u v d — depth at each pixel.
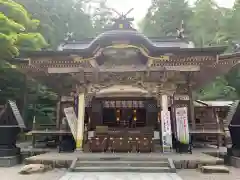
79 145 13.59
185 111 13.59
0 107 17.92
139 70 14.75
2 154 11.88
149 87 15.26
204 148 15.95
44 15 27.80
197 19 34.84
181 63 14.46
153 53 13.66
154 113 19.59
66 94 17.70
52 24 28.73
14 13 18.31
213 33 34.09
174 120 14.57
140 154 12.22
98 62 14.62
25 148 15.79
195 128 15.96
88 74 15.18
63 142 13.94
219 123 17.11
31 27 21.44
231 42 27.88
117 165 10.33
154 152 13.06
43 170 9.84
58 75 16.47
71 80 17.05
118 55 14.64
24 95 19.98
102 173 9.44
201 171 9.84
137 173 9.44
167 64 14.48
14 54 16.59
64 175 9.16
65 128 16.64
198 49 13.38
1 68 17.91
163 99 14.54
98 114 19.69
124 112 21.91
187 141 13.18
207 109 22.33
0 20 15.77
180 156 11.63
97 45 13.57
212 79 17.81
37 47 19.69
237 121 12.08
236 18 28.45
